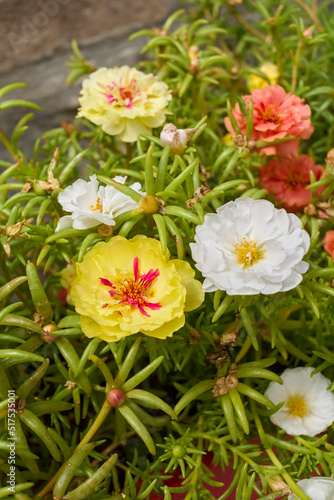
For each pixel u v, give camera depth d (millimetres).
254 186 419
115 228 358
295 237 345
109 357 413
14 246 382
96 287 344
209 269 338
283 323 406
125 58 584
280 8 465
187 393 359
